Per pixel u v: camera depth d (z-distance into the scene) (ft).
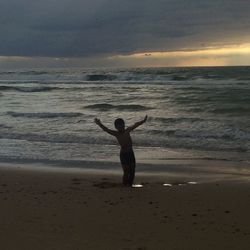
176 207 25.27
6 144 57.31
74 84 192.85
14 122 78.89
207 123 69.15
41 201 26.78
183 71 250.16
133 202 26.55
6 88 170.81
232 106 90.43
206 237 19.43
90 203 26.22
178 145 53.36
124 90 149.18
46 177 36.73
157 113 88.94
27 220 22.26
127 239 19.16
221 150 49.65
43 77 262.67
